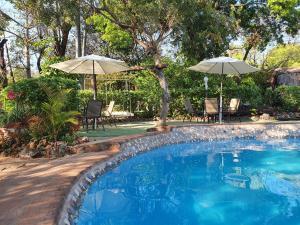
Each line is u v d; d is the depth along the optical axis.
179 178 8.59
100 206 6.46
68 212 5.23
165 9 12.22
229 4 26.22
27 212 4.61
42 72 22.06
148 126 15.72
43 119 9.97
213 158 10.81
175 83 19.84
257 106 19.86
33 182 6.29
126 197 7.04
